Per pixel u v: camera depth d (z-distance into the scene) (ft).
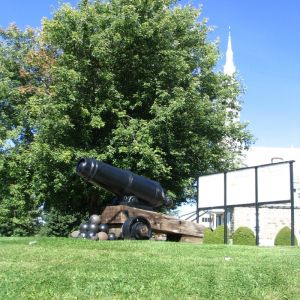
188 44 70.28
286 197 49.65
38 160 59.67
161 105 62.28
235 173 57.31
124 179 43.06
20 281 24.02
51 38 61.82
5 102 70.33
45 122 57.52
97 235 41.60
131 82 64.75
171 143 63.62
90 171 41.47
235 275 26.00
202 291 23.30
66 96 58.80
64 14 61.31
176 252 33.45
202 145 69.26
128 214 42.70
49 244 35.53
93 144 63.05
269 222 112.57
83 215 70.54
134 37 61.46
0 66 72.54
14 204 68.13
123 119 61.87
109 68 62.95
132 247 34.68
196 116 66.39
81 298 21.91
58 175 60.59
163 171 60.90
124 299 21.94
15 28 76.23
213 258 31.35
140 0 62.75
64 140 60.75
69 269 26.50
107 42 61.00
